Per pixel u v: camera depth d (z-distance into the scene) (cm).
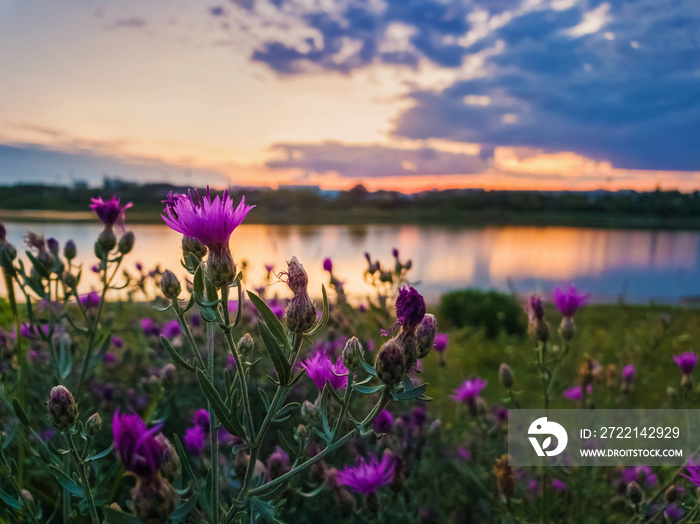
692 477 233
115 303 542
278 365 152
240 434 151
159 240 1492
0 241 254
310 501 307
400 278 433
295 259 183
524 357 767
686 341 746
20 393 260
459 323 1295
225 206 165
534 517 360
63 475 175
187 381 402
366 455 336
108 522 167
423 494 396
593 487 366
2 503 234
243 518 186
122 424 130
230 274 164
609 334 902
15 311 262
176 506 144
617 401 472
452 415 550
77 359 357
